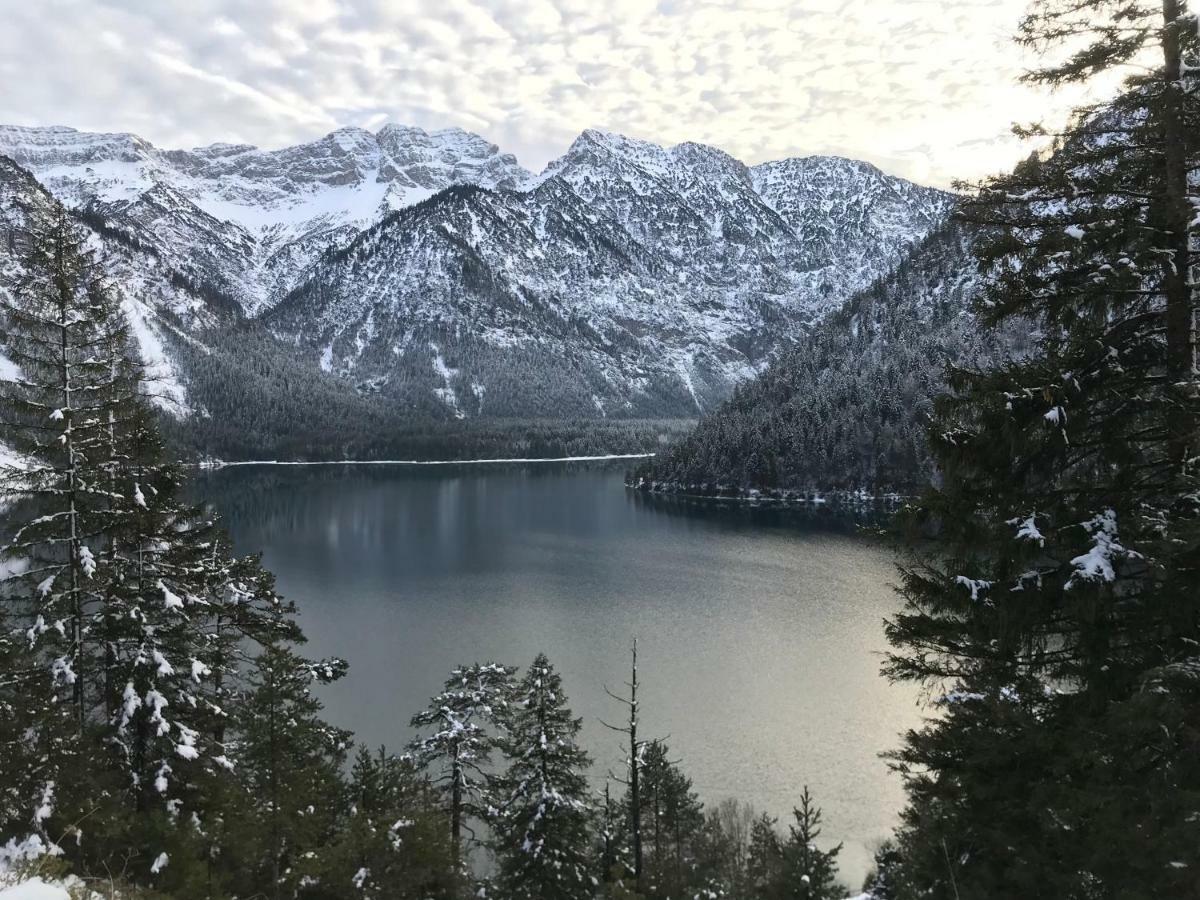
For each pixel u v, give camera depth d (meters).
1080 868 9.08
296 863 17.88
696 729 46.56
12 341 17.52
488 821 26.97
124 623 17.98
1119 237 9.80
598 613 74.06
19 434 17.78
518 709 27.73
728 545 109.31
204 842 16.84
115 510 18.45
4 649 16.64
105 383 18.70
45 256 17.81
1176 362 9.62
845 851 33.41
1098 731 8.98
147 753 18.61
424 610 76.12
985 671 10.73
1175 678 7.83
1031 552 9.40
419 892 20.52
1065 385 9.62
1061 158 10.44
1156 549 8.65
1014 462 10.41
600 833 31.08
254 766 18.06
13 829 14.11
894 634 11.82
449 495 180.25
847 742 44.53
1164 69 9.42
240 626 24.95
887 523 11.45
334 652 62.69
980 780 10.45
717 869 30.33
